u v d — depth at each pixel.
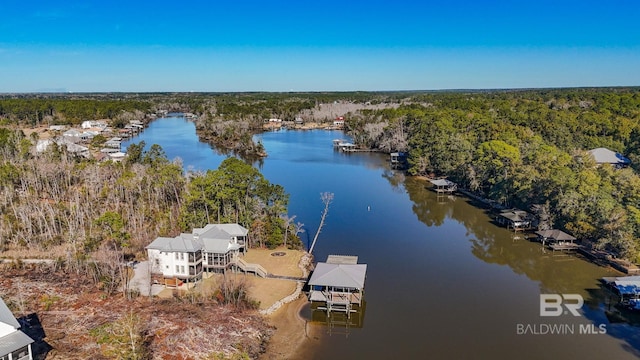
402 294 57.38
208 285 57.22
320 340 47.44
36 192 87.12
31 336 45.09
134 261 64.12
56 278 58.41
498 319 51.38
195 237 60.88
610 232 65.50
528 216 82.62
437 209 95.62
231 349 44.03
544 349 45.56
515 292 58.03
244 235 66.00
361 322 50.72
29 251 66.50
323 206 96.12
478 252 71.75
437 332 48.66
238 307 51.81
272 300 54.28
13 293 53.88
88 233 71.00
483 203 99.56
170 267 57.75
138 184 87.19
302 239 76.56
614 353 44.88
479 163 102.06
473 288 59.12
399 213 92.44
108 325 46.91
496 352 45.03
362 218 88.75
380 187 114.31
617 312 52.97
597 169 82.00
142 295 54.34
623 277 58.22
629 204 68.75
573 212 71.81
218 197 72.50
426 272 64.00
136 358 41.22
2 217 73.31
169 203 87.81
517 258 69.31
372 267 65.56
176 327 46.62
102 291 54.88
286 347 46.22
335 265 56.53
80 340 44.66
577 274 63.56
